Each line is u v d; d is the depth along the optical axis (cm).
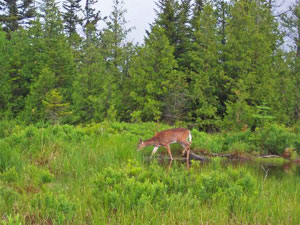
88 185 606
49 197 479
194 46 2689
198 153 1244
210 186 582
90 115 2464
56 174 768
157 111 2328
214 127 2514
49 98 2164
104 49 3045
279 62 2511
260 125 2008
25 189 606
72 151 899
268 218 492
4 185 603
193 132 1455
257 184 661
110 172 582
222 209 502
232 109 2164
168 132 1077
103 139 1186
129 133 1388
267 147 1343
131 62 2764
